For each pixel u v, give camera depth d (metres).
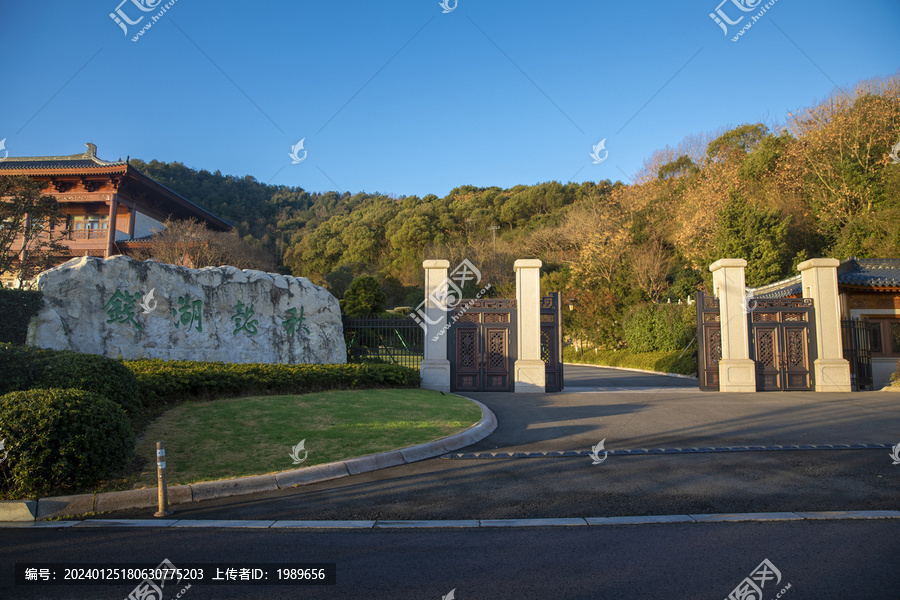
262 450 7.38
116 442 6.14
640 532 4.80
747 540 4.55
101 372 7.73
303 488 6.33
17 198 20.64
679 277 34.31
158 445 5.52
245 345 14.78
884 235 28.08
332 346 16.47
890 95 29.70
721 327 15.86
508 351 15.37
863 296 20.27
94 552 4.38
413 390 13.77
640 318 30.17
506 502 5.75
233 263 31.05
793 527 4.89
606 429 9.80
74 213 35.06
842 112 30.52
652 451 8.06
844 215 30.23
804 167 32.44
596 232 37.44
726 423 10.27
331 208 70.31
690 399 13.56
